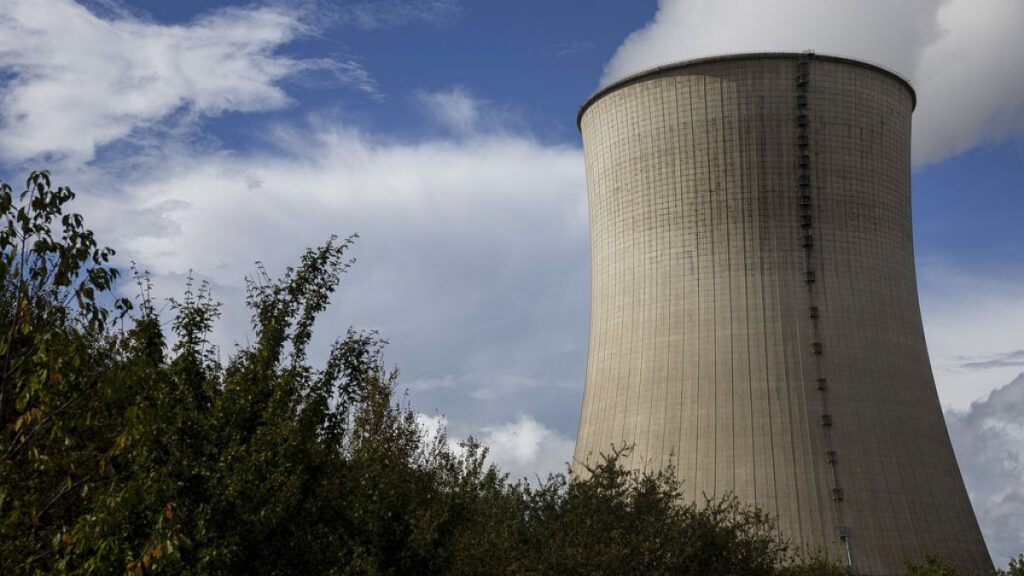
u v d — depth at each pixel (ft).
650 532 69.92
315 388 54.19
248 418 50.16
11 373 35.35
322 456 54.29
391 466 74.02
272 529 48.21
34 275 34.45
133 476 41.55
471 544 64.13
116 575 39.17
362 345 56.85
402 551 58.44
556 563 61.52
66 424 34.73
